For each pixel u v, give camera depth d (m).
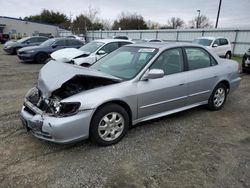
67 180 2.66
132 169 2.88
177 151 3.32
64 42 13.54
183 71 4.23
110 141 3.40
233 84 5.21
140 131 3.92
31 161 3.00
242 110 5.13
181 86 4.10
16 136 3.66
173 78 4.00
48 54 12.99
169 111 4.11
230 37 21.69
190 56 4.41
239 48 21.17
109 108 3.28
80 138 3.11
